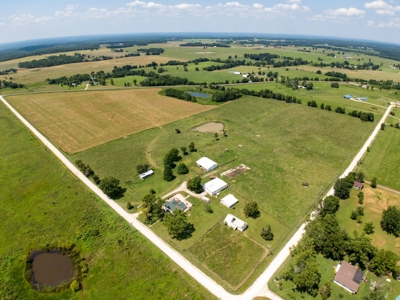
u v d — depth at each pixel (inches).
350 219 2476.6
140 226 2357.3
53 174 3122.5
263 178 3110.2
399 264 1962.4
